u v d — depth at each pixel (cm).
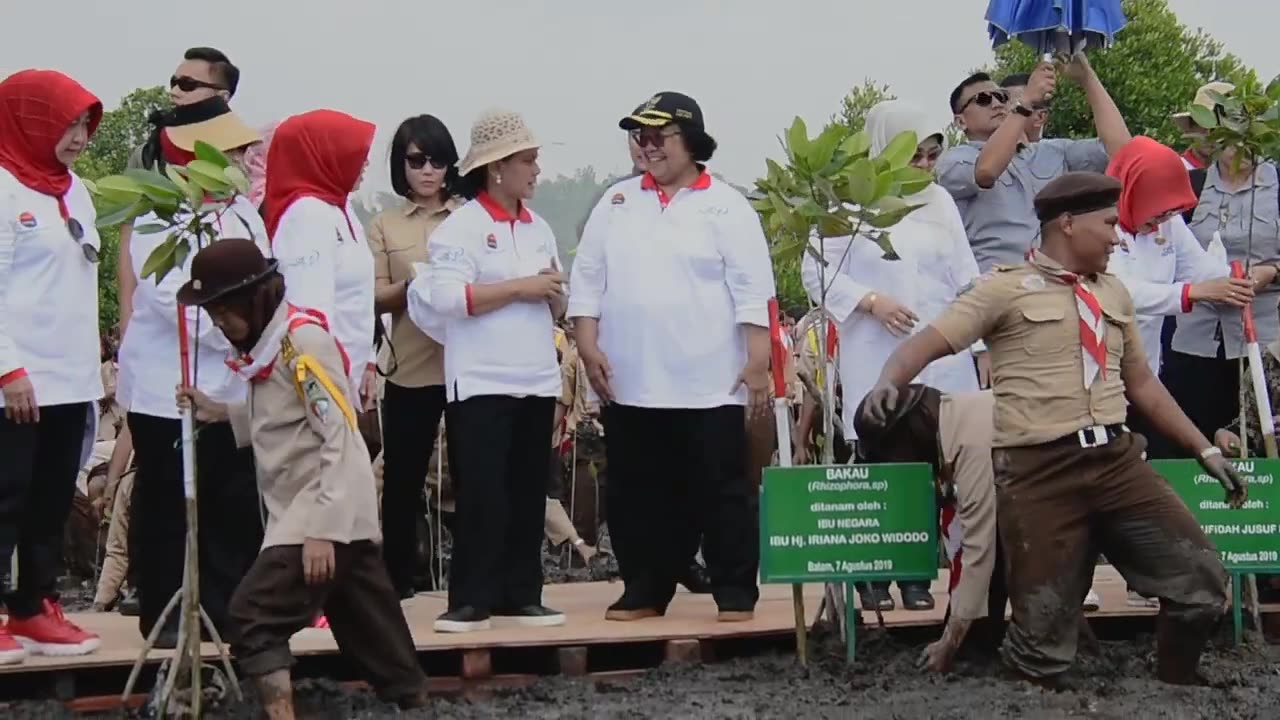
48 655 658
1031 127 862
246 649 581
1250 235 783
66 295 663
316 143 702
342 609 612
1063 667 654
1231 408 855
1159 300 761
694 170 770
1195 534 652
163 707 582
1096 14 845
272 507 596
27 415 636
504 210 755
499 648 689
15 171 655
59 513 671
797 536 678
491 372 731
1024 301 652
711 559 759
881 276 780
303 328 586
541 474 752
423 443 828
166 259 615
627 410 762
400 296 822
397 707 623
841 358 780
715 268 753
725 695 647
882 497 681
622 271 758
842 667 689
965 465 676
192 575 588
